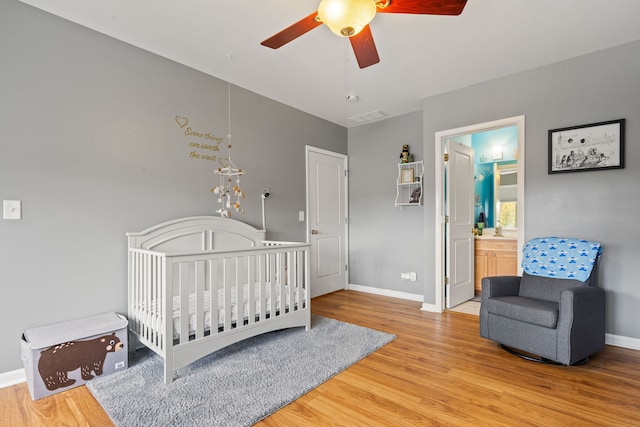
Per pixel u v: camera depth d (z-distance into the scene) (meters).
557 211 2.83
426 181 3.68
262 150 3.60
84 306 2.30
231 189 3.27
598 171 2.66
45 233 2.15
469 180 4.11
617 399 1.83
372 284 4.55
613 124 2.58
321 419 1.67
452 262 3.73
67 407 1.77
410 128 4.18
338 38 2.45
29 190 2.09
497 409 1.75
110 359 2.11
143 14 2.17
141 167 2.60
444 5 1.52
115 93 2.46
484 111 3.24
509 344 2.42
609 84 2.61
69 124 2.25
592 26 2.31
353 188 4.76
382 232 4.45
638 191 2.50
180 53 2.69
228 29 2.35
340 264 4.68
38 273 2.12
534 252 2.75
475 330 2.98
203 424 1.61
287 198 3.90
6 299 2.01
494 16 2.18
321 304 3.91
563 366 2.24
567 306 2.14
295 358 2.37
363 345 2.60
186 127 2.90
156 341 2.12
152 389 1.93
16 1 2.04
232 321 2.40
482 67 2.94
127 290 2.52
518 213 3.02
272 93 3.55
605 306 2.41
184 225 2.80
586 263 2.45
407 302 4.01
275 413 1.73
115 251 2.46
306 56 2.73
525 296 2.63
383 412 1.73
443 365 2.27
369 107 4.00
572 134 2.76
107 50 2.42
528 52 2.68
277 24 2.28
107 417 1.68
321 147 4.38
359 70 3.00
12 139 2.02
